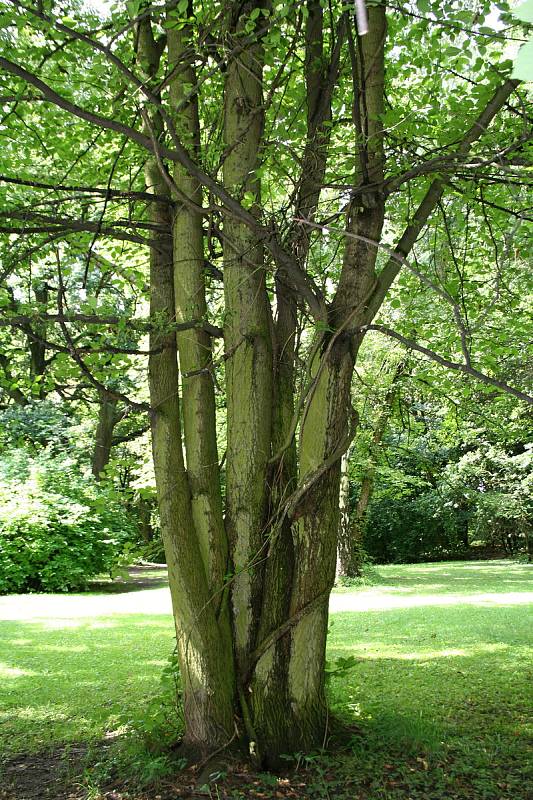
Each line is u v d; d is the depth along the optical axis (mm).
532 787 3924
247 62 4566
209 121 5266
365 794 3848
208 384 4660
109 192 4531
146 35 4922
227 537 4562
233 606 4465
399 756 4359
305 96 4859
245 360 4613
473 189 4965
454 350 7324
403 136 5180
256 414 4586
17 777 4301
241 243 4609
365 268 4414
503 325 7559
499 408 11031
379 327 3770
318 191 4770
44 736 5023
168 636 8570
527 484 21703
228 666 4359
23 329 4324
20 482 14594
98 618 10047
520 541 25922
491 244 6590
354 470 16281
